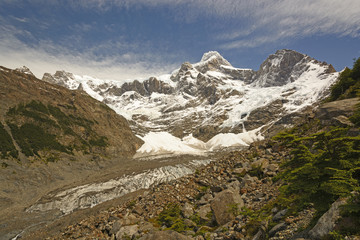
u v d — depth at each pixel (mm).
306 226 10719
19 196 85938
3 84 154500
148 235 13953
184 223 19219
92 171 138375
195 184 28047
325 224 9039
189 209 21625
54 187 102375
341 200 9148
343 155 10953
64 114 177500
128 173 128125
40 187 98312
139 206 26125
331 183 9766
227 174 27281
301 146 12672
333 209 9180
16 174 97125
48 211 75000
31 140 128625
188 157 193000
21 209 75750
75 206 80562
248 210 16672
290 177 11922
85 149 158125
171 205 23781
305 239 9438
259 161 25766
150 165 153000
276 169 22609
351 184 9258
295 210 12492
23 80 173625
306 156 12000
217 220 17578
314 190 10391
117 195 92250
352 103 26781
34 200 85625
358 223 8188
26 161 110375
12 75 167875
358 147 11234
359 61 47469
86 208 77312
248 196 19922
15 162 104750
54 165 121438
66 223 60562
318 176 10516
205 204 22203
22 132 130500
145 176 120625
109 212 28062
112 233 21672
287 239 10664
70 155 140000
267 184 20609
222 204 18391
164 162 167000
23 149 117125
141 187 103312
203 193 24750
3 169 95750
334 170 10523
